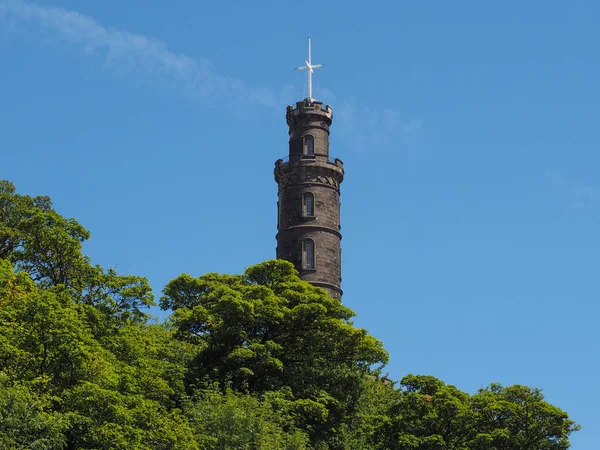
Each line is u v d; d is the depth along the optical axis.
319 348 61.53
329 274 89.62
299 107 94.19
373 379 75.38
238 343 60.34
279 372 60.38
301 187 91.50
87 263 50.94
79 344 39.03
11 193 56.88
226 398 50.31
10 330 38.91
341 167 94.12
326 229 90.62
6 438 34.03
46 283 50.59
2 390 35.09
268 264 66.69
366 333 61.78
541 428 58.62
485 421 58.94
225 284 65.06
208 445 46.06
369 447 58.56
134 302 49.81
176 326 61.16
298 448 49.53
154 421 42.34
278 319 60.28
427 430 58.66
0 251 52.88
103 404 38.16
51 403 37.72
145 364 46.78
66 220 52.31
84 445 38.16
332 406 61.25
